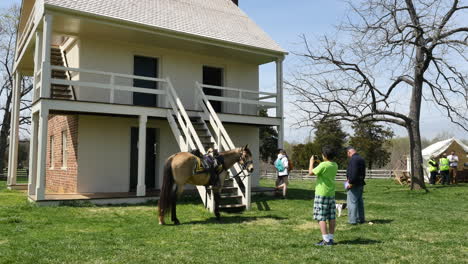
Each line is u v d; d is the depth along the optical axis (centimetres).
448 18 1691
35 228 811
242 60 1722
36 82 1288
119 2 1330
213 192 970
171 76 1543
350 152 930
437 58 1730
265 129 3931
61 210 1019
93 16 1181
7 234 748
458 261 595
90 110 1159
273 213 1066
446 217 1024
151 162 1491
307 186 2070
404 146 5431
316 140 3797
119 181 1392
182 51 1572
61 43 1608
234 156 994
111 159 1380
